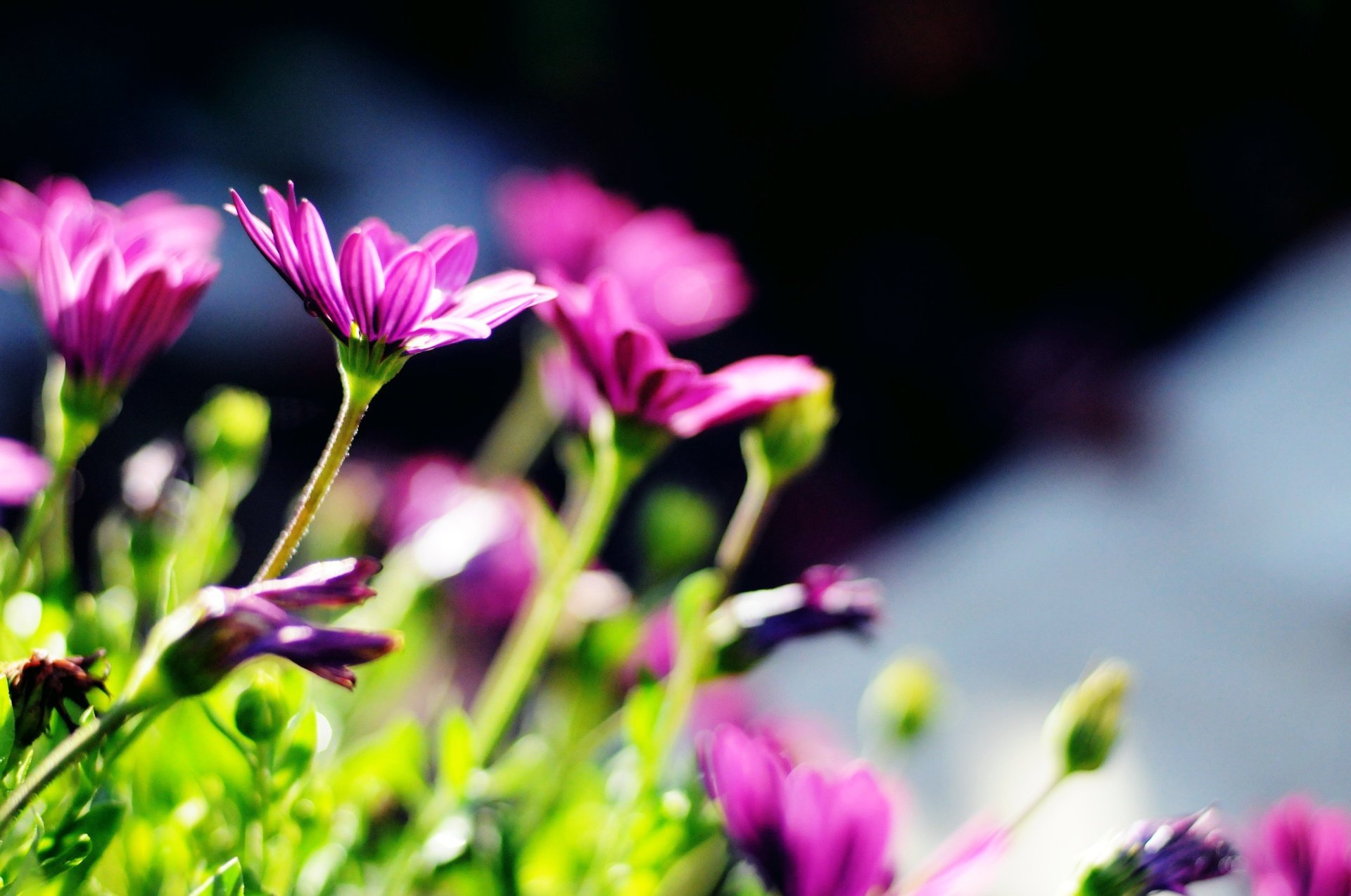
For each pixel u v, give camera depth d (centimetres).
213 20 202
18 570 56
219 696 57
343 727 64
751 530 60
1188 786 98
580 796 64
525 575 67
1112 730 58
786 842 55
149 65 192
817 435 60
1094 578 135
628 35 243
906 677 65
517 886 59
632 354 56
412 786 61
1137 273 220
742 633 59
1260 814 63
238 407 62
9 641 57
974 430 196
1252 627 123
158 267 56
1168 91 234
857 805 55
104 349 56
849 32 240
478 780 59
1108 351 196
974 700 112
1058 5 235
